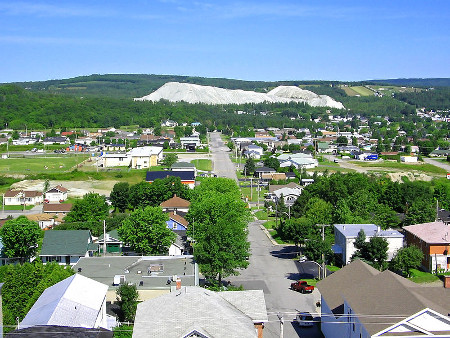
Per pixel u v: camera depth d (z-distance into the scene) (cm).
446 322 2806
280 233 7119
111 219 7125
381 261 5456
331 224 6488
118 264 4672
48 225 7438
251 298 3400
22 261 5706
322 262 5366
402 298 3031
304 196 8194
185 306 2983
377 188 8562
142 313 3052
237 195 8125
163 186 8675
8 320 3397
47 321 2867
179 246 5838
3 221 7238
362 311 3100
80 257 5331
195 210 6206
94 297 3397
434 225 5878
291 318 4147
